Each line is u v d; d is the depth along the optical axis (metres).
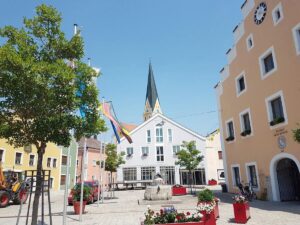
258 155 20.12
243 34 22.34
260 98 19.88
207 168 49.09
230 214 13.20
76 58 8.32
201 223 8.19
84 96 7.95
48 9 7.86
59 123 7.12
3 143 32.66
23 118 7.33
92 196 21.27
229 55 25.02
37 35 7.80
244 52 22.25
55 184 43.53
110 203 21.58
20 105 6.98
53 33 7.98
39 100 7.00
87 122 7.89
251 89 21.16
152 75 95.50
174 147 51.53
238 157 23.48
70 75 7.05
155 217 8.40
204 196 10.82
